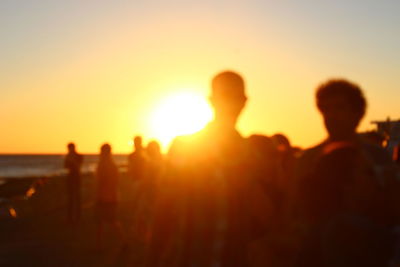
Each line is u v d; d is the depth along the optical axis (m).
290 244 3.89
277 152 4.14
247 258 3.89
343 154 3.90
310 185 3.95
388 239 3.79
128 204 17.77
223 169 3.95
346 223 3.79
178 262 3.93
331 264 3.81
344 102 4.29
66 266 11.37
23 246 13.86
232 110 4.18
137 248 12.69
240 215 3.92
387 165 4.09
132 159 13.42
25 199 22.81
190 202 3.95
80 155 18.31
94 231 16.19
